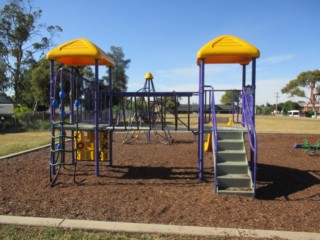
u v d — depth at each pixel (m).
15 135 19.33
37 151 11.07
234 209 4.88
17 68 39.47
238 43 6.43
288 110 109.94
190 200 5.31
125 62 53.44
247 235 3.81
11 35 38.31
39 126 26.31
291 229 4.11
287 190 6.05
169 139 14.85
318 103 104.12
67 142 13.58
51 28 40.03
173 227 4.01
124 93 7.34
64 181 6.61
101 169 7.89
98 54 6.66
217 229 3.96
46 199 5.30
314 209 4.93
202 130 6.86
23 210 4.74
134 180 6.77
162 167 8.20
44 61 35.28
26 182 6.48
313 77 83.06
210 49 6.40
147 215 4.57
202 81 6.75
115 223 4.12
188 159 9.48
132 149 11.77
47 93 35.06
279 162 9.01
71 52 6.64
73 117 8.38
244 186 5.90
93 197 5.44
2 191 5.78
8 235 3.80
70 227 4.02
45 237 3.75
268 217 4.54
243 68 7.98
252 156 7.14
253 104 6.31
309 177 7.13
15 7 37.66
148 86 12.70
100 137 8.17
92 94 8.75
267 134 17.31
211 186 6.29
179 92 7.03
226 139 6.70
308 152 10.95
